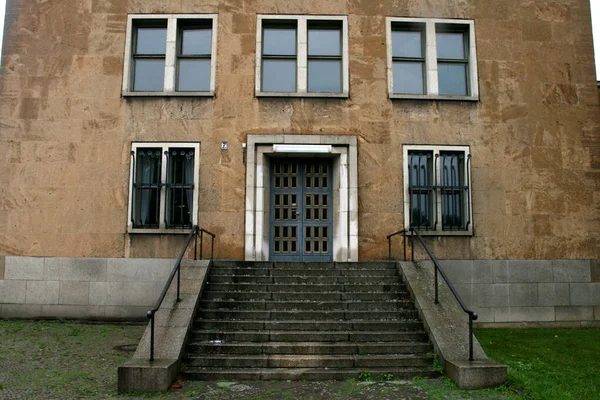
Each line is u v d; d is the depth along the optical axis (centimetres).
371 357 758
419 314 859
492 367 684
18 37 1206
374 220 1173
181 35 1249
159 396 639
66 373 725
